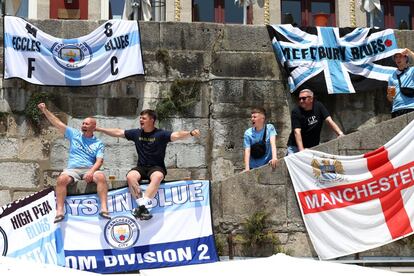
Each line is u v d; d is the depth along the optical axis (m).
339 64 15.72
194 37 15.65
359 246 11.79
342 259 11.88
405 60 14.28
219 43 15.68
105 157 14.96
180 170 15.09
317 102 13.69
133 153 15.04
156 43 15.53
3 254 11.20
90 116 15.14
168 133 11.97
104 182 11.44
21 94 14.97
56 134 14.91
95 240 11.30
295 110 13.62
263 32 15.84
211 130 15.33
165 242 11.41
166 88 15.42
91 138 12.09
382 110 15.76
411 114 12.52
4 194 14.55
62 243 11.24
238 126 15.41
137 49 15.34
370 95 15.78
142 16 23.03
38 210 11.40
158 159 11.88
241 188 12.03
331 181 12.08
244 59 15.66
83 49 15.25
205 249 11.47
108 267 11.23
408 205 11.90
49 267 8.44
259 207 12.02
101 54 15.30
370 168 12.06
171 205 11.55
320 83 15.52
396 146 12.11
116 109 15.23
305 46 15.72
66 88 15.14
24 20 15.16
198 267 8.73
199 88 15.50
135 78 15.36
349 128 15.62
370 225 11.87
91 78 15.18
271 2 26.52
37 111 14.90
